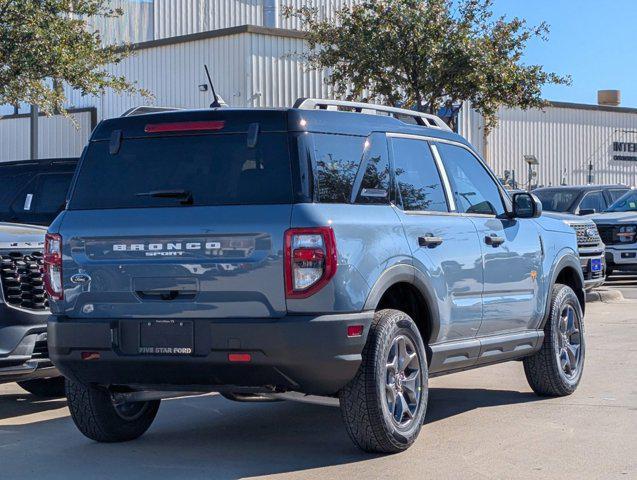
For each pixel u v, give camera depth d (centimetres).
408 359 675
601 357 1108
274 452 696
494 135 3800
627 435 728
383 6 2314
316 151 639
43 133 3631
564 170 4053
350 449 700
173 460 679
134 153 673
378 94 2445
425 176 736
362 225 640
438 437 728
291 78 3038
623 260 1994
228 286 620
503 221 816
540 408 835
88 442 743
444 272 717
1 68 1694
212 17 3862
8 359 793
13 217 1156
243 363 613
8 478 638
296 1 3866
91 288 657
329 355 607
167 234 636
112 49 1953
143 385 659
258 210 621
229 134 650
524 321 826
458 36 2267
